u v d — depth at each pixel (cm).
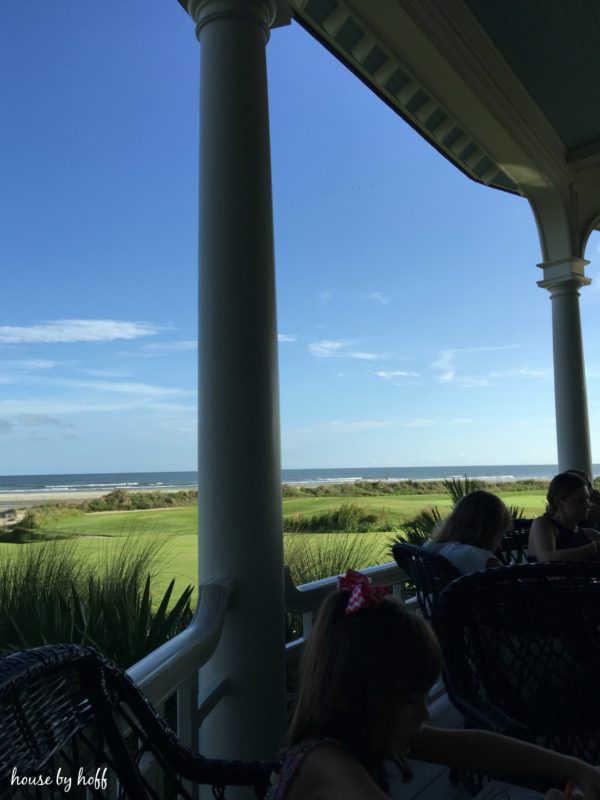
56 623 218
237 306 200
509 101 415
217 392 197
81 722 89
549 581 176
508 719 151
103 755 94
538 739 185
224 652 188
